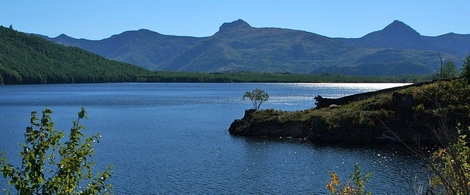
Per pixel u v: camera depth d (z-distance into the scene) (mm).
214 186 48281
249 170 55844
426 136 69562
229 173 54281
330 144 74688
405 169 54312
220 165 59031
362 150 68250
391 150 67750
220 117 123938
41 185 13930
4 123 107000
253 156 64938
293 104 163000
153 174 53781
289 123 85250
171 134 89562
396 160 60094
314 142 77000
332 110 86625
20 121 111438
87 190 14750
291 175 52875
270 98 198000
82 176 14969
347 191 20547
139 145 75750
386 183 47500
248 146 73750
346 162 59594
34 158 13727
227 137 84938
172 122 111625
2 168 13703
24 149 13922
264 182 49781
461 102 67375
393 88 92250
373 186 46281
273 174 53562
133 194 45031
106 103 175750
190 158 63969
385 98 82438
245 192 45781
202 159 63219
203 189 47094
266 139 81438
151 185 48594
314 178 51219
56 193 13773
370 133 75438
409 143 71438
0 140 79438
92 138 14828
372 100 84375
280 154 66188
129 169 56500
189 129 97500
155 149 71688
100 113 135875
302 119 84938
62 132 14297
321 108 92625
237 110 145125
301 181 49969
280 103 168875
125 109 150500
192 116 126875
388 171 53406
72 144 14281
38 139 14070
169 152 68875
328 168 56250
